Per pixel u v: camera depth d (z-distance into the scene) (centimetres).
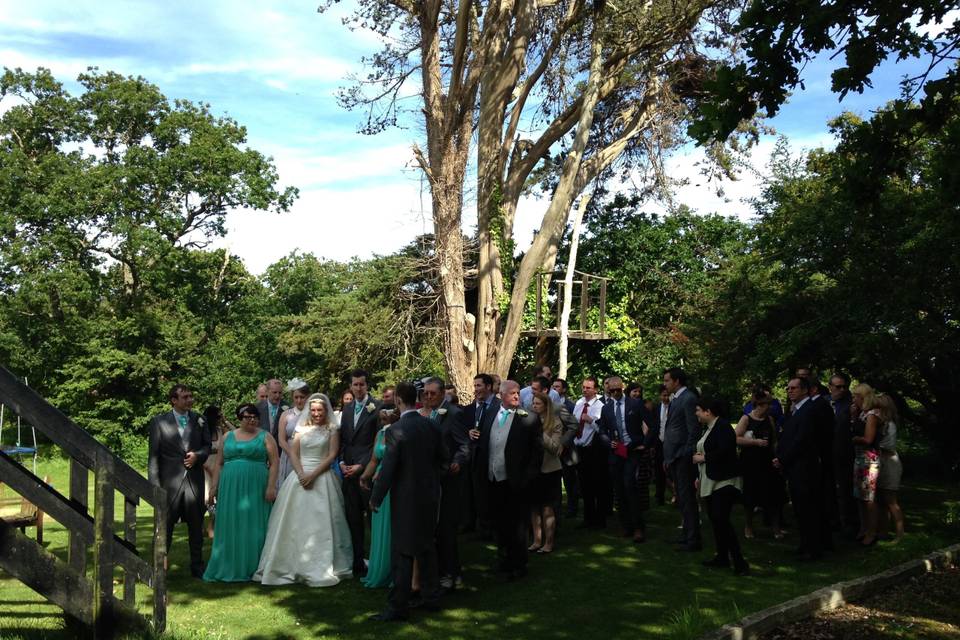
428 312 2539
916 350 1191
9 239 3031
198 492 808
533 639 616
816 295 1337
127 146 3334
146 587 756
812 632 628
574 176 2127
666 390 1166
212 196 3297
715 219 2498
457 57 2041
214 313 3428
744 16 787
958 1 771
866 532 933
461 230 2159
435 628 641
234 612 678
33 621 620
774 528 984
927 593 736
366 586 768
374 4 2228
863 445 923
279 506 791
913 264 1159
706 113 783
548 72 2356
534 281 2377
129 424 2914
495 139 2175
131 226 3058
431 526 681
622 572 818
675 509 1212
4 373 530
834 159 1281
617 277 2478
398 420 722
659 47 2208
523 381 2480
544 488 914
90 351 2920
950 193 811
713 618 636
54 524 1123
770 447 981
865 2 783
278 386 975
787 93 790
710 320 1510
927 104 823
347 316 2534
